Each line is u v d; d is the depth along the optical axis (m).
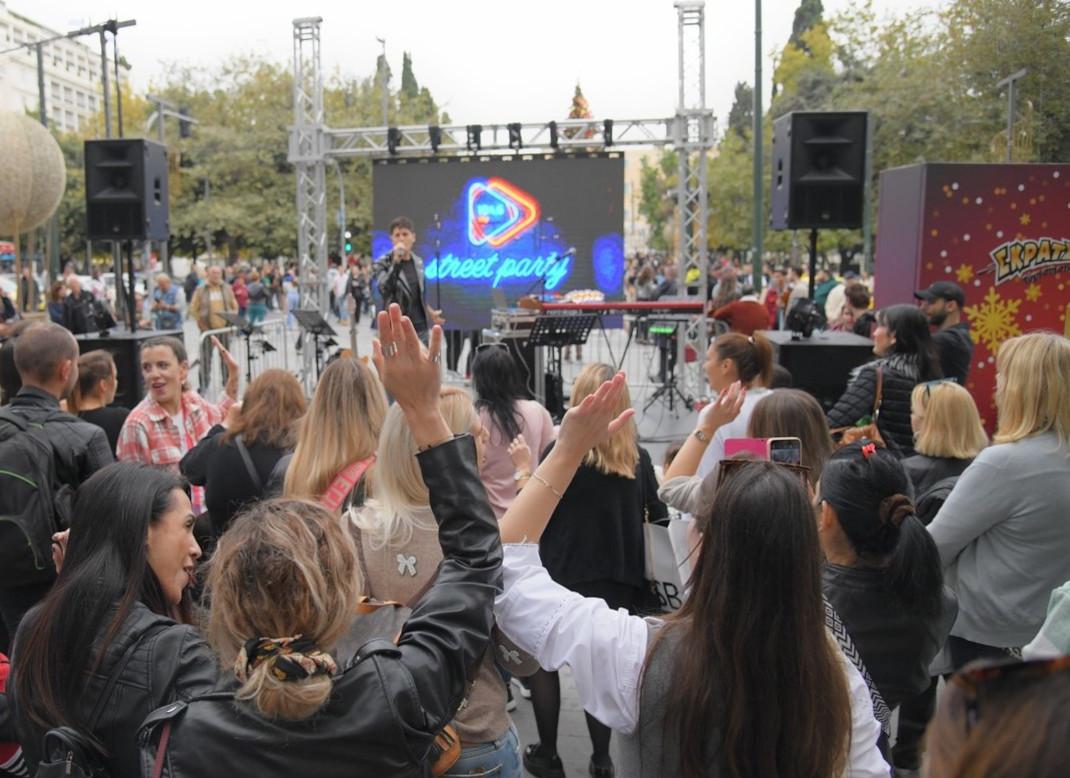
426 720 1.51
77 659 1.67
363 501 2.71
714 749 1.51
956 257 7.20
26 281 14.44
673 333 11.82
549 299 13.37
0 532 3.13
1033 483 2.79
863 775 1.67
